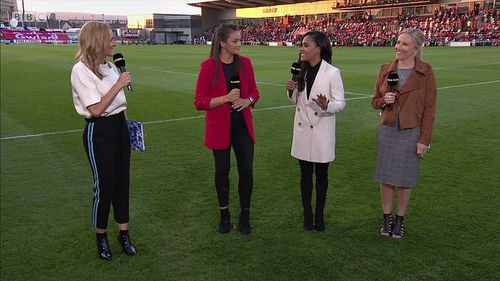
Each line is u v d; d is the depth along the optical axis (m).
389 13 53.72
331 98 3.54
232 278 3.14
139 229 3.95
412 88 3.41
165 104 10.41
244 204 3.79
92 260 3.42
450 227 3.89
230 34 3.48
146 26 79.50
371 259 3.38
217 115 3.61
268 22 69.62
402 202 3.69
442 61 22.11
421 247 3.54
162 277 3.17
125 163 3.37
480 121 7.97
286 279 3.12
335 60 24.69
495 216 4.09
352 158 5.96
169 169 5.63
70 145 6.82
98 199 3.32
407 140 3.49
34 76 17.05
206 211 4.33
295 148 3.76
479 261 3.31
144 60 26.55
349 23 55.81
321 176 3.77
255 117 8.78
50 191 4.91
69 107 10.12
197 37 78.50
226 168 3.75
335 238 3.73
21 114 9.31
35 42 70.00
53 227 4.00
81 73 3.04
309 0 61.31
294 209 4.34
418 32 3.40
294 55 31.61
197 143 6.89
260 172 5.45
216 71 3.55
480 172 5.29
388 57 27.39
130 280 3.14
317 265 3.30
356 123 8.09
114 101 3.18
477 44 40.22
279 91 12.44
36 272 3.25
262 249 3.56
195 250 3.56
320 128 3.62
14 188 5.01
